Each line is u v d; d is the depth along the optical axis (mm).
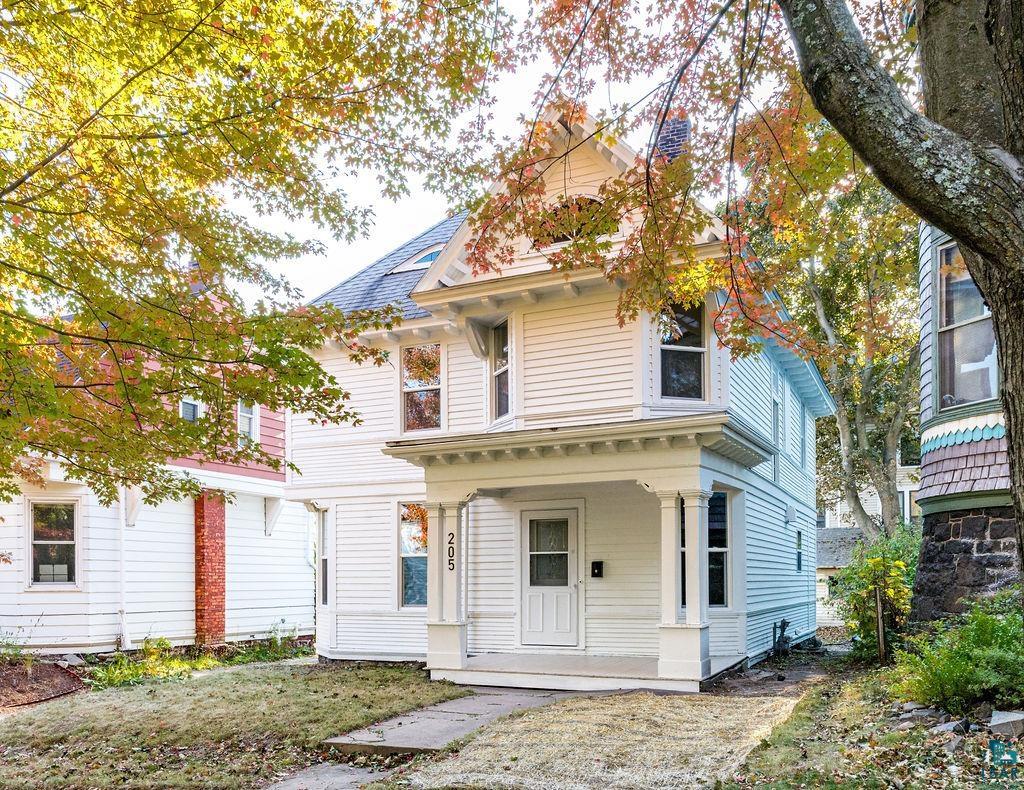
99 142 7027
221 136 7020
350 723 8844
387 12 6977
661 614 10703
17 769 8219
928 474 10484
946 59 3756
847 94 3504
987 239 3229
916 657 7949
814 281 20453
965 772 5469
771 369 16156
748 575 13289
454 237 13078
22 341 6328
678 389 12180
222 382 7199
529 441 11344
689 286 8297
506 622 13305
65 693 13266
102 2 6523
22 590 15289
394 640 14742
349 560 15367
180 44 6574
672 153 12078
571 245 7590
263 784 7258
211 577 18125
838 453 29672
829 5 3621
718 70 7137
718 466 11555
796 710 8352
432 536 12242
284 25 7230
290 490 16031
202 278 7848
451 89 7328
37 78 7258
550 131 8055
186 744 8734
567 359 12406
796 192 7789
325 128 7496
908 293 19891
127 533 16484
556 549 13125
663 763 6594
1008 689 6859
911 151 3348
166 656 16062
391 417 15227
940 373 10312
